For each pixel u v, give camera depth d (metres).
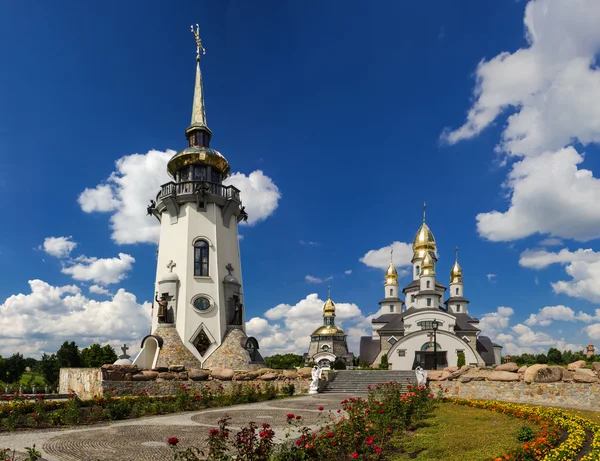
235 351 34.25
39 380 63.69
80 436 14.39
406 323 74.50
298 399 26.30
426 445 12.79
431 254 88.94
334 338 97.69
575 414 18.14
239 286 38.12
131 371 25.61
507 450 11.45
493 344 81.50
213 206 38.09
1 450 11.12
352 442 11.49
